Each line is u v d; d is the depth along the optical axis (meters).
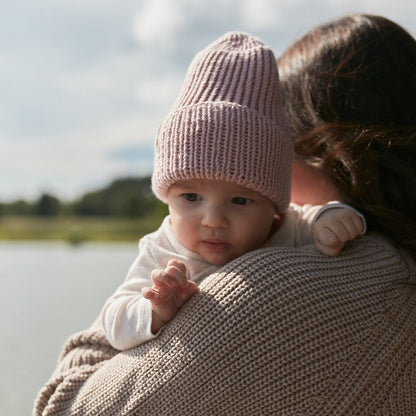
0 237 13.86
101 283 4.43
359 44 1.21
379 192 1.10
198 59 1.17
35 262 6.66
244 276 0.94
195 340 0.92
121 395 0.95
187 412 0.90
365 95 1.16
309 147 1.20
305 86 1.25
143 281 1.15
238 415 0.89
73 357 1.14
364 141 1.09
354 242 1.05
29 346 2.48
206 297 0.95
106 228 14.69
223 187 1.08
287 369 0.88
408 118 1.15
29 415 1.94
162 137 1.12
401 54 1.19
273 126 1.10
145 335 0.98
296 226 1.22
